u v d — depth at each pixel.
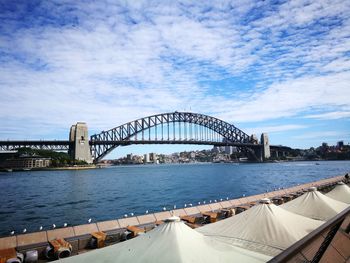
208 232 13.09
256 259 8.57
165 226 9.30
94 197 68.62
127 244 8.88
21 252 16.16
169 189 83.69
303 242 3.51
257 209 13.55
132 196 68.94
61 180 130.25
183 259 7.83
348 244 5.30
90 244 18.55
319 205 18.09
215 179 119.88
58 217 44.16
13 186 103.25
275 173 154.50
